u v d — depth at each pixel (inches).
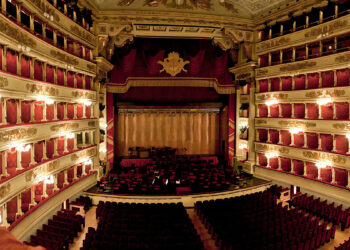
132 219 526.3
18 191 420.8
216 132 1111.6
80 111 692.7
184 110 1074.1
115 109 1022.4
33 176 470.3
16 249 59.9
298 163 733.3
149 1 740.0
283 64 744.3
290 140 761.6
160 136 1088.8
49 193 542.3
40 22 517.0
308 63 679.1
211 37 891.4
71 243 488.4
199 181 780.6
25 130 447.8
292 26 739.4
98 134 755.4
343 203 616.4
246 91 943.0
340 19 604.4
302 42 692.1
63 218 534.3
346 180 630.5
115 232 466.0
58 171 558.3
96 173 748.0
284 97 746.8
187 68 972.6
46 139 519.5
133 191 697.0
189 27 796.0
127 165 974.4
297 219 535.2
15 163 458.3
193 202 682.2
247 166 863.7
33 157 481.1
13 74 405.1
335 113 641.6
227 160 1010.7
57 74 586.2
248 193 746.2
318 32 654.5
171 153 1024.9
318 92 660.1
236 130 962.7
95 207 669.9
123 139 1060.5
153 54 916.0
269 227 492.1
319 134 669.3
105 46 760.3
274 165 807.7
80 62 653.9
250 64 815.7
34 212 474.3
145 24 766.5
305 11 684.1
